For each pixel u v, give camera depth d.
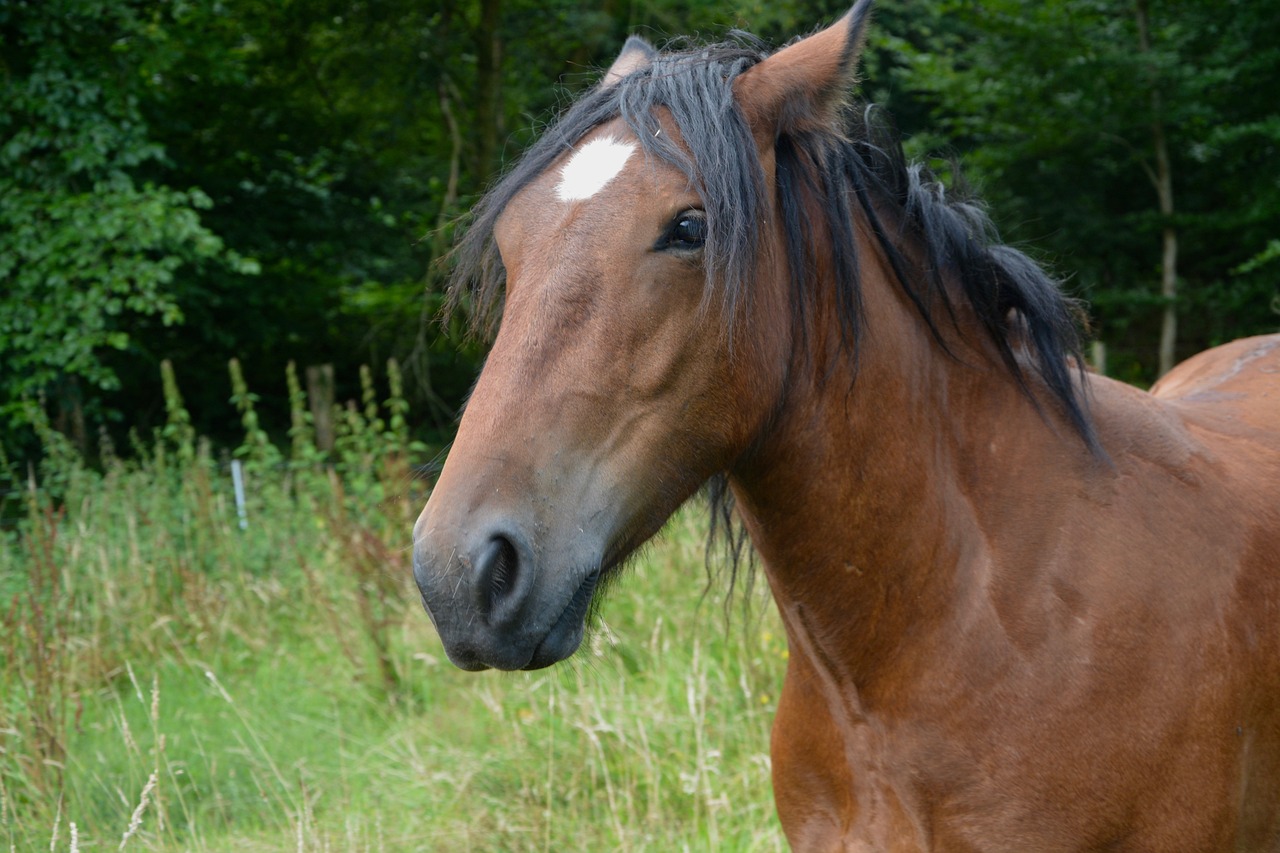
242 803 3.54
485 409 1.48
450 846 3.21
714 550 2.29
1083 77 9.70
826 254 1.73
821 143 1.71
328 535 5.68
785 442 1.74
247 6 11.17
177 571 5.24
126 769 3.72
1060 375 1.85
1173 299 10.16
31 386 8.13
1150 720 1.70
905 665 1.75
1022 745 1.69
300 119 11.60
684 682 3.88
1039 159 10.62
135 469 6.35
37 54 8.29
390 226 12.38
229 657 4.80
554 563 1.45
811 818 1.97
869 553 1.76
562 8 11.41
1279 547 1.90
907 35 11.65
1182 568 1.78
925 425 1.81
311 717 4.27
